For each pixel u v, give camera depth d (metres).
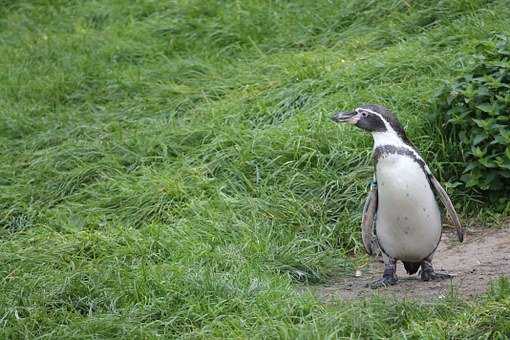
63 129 17.22
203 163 14.84
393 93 15.40
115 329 9.84
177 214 13.66
